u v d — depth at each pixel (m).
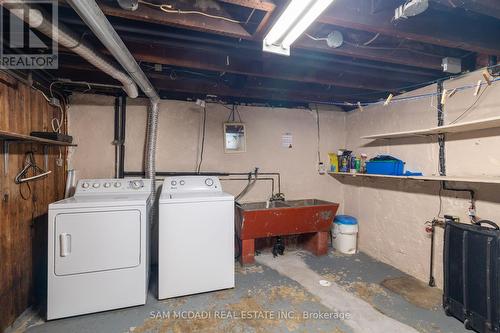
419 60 2.06
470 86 2.15
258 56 1.98
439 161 2.46
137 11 1.39
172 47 1.91
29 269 2.12
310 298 2.31
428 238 2.57
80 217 2.04
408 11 1.32
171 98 3.18
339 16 1.41
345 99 3.34
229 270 2.47
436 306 2.18
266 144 3.56
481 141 2.12
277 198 3.58
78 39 1.43
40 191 2.31
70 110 2.89
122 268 2.14
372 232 3.31
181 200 2.32
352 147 3.75
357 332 1.86
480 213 2.13
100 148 2.97
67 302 2.00
